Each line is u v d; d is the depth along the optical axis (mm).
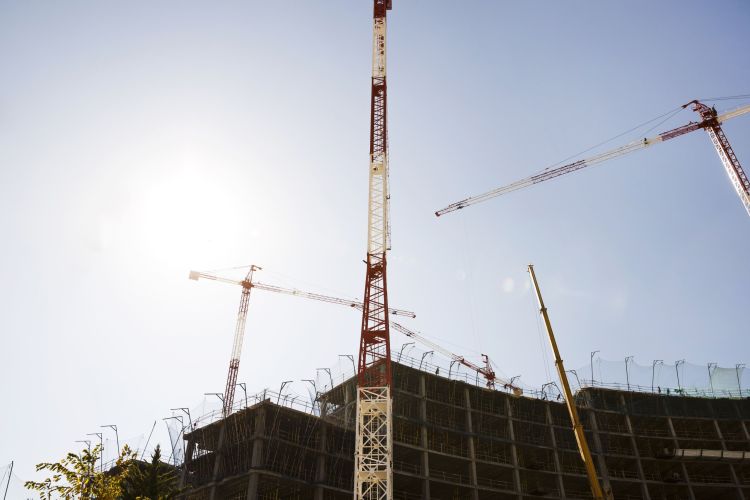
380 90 89312
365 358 70125
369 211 80062
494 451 95375
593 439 100438
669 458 99625
